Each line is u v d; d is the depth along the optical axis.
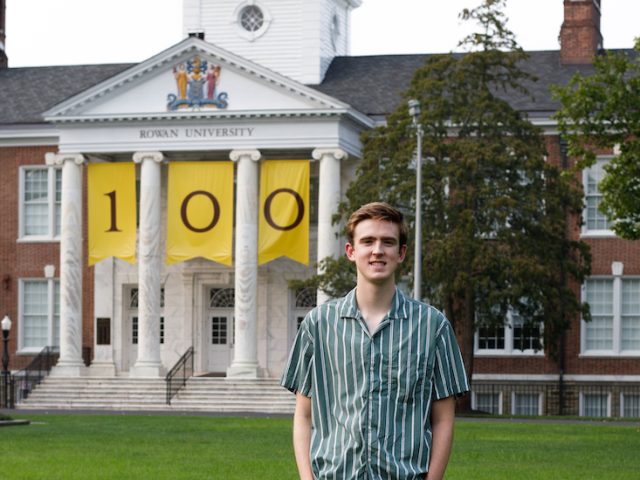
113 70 77.06
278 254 61.47
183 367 63.88
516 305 54.28
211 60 63.62
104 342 68.69
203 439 38.47
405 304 8.62
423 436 8.46
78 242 65.94
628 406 65.25
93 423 47.06
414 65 73.94
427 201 55.81
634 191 41.66
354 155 64.75
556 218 55.91
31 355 70.75
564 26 72.12
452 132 62.34
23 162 71.19
